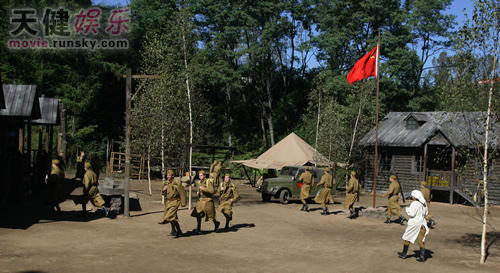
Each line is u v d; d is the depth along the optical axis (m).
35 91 19.25
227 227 14.25
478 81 11.52
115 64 43.19
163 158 21.02
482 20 11.15
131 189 26.95
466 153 12.34
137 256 10.03
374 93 36.34
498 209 24.89
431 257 11.36
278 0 48.34
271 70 53.47
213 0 48.22
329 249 11.88
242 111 54.25
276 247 11.87
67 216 15.04
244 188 32.66
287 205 22.38
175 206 12.41
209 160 42.97
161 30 43.50
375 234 14.69
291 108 53.59
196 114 21.28
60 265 8.92
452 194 27.42
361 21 43.69
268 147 49.66
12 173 18.06
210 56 45.00
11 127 20.11
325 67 48.50
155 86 21.14
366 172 33.25
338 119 31.75
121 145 35.72
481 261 10.88
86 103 42.19
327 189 19.31
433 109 43.91
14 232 11.88
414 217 10.86
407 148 31.27
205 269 9.20
